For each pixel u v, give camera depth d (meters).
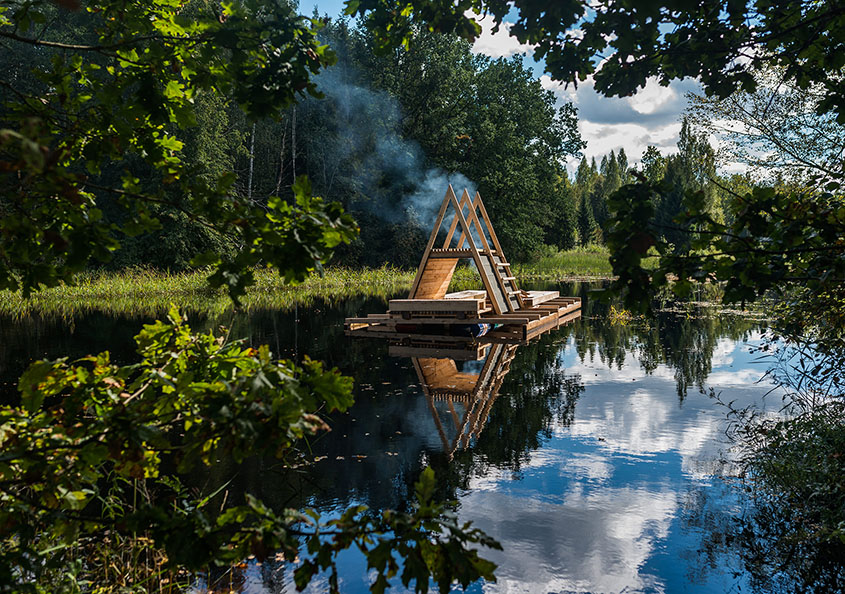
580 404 5.92
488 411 5.69
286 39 1.95
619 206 2.22
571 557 2.99
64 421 1.74
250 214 1.68
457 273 28.19
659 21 2.70
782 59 2.95
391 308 10.04
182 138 25.62
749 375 7.11
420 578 1.45
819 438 4.16
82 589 2.63
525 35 2.61
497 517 3.43
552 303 14.09
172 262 26.06
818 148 6.70
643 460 4.34
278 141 33.78
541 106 36.00
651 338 10.12
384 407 5.83
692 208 2.31
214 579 2.84
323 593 2.72
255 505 1.48
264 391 1.51
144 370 2.06
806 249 2.29
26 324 11.47
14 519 1.67
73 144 1.99
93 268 25.17
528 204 35.91
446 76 32.81
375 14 2.89
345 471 4.15
